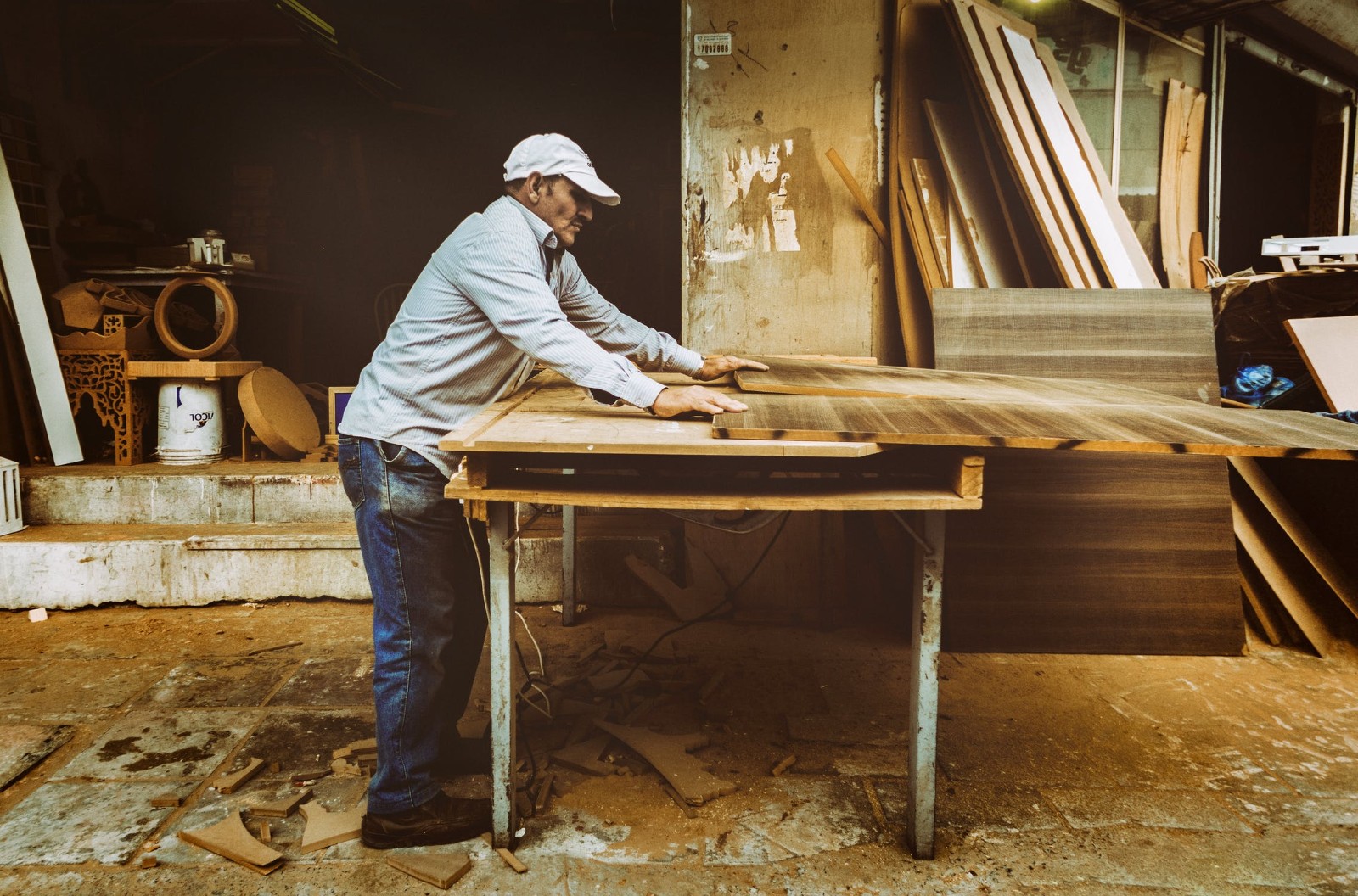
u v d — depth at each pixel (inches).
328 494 165.9
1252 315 165.8
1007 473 135.4
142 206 261.4
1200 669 128.2
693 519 77.1
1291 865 81.1
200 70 298.4
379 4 318.0
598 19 326.6
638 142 360.8
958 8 148.7
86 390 179.5
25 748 102.7
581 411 84.7
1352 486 139.1
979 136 151.1
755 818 89.0
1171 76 198.8
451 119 360.2
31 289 175.8
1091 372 138.5
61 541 151.0
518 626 146.8
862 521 156.7
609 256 350.3
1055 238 142.4
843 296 159.8
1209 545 135.3
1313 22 219.9
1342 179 289.1
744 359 106.5
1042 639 134.6
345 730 108.2
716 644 138.3
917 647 79.5
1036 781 96.5
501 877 79.2
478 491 72.0
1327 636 135.1
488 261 75.6
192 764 99.3
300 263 301.0
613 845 84.3
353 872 79.9
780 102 157.8
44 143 213.8
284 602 156.6
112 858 81.6
